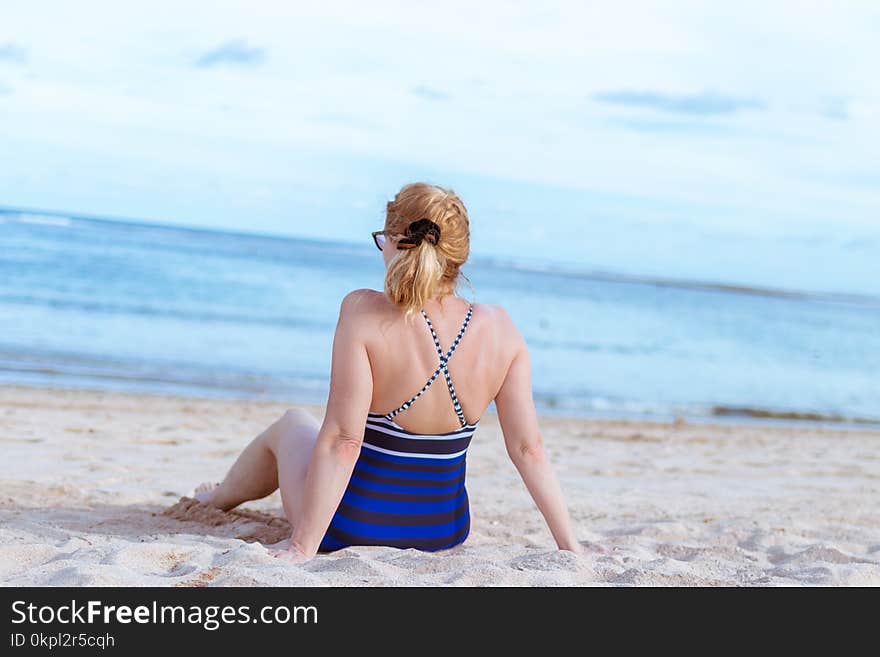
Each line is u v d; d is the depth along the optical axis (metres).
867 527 4.97
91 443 6.39
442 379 3.10
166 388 10.26
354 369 3.04
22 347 12.18
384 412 3.14
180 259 38.34
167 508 4.25
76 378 10.23
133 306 19.34
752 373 18.88
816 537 4.45
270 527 3.86
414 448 3.18
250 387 10.93
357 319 3.06
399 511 3.20
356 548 3.12
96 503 4.37
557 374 15.78
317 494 3.04
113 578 2.58
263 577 2.62
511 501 5.23
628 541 4.00
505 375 3.25
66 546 3.09
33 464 5.41
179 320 17.75
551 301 40.38
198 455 6.34
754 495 6.09
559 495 3.29
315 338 16.95
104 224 69.88
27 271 26.22
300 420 3.58
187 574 2.70
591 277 75.75
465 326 3.14
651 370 17.69
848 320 52.09
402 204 3.08
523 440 3.28
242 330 17.17
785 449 9.18
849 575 3.22
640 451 8.28
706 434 10.05
